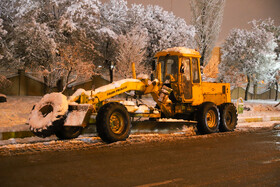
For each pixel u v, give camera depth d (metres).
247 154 8.04
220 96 12.73
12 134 9.57
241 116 18.41
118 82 9.91
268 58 38.38
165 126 11.91
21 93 26.77
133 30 27.25
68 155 7.43
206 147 8.90
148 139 9.85
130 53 26.03
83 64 24.05
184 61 11.14
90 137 9.91
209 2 30.06
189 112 11.76
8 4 23.95
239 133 11.90
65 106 8.56
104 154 7.65
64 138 9.73
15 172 5.94
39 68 25.62
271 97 45.94
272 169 6.61
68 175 5.84
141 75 10.59
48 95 8.86
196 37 30.52
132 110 10.16
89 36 28.34
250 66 38.03
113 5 31.70
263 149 8.72
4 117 12.29
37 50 24.84
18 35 23.80
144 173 6.11
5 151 7.61
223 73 39.62
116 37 28.03
